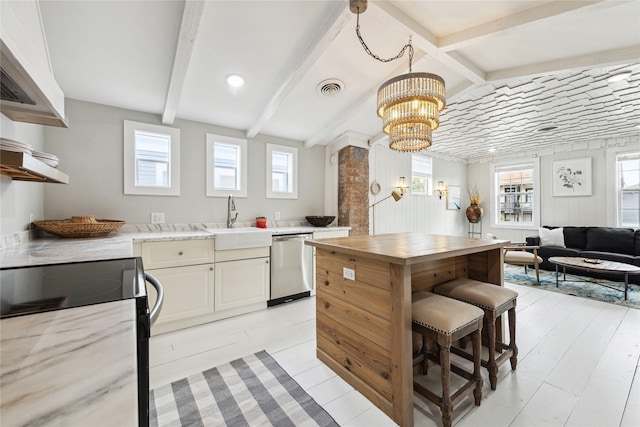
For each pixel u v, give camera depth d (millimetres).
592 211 4879
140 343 651
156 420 1416
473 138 4754
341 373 1785
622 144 4582
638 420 1403
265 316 2803
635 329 2453
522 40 2174
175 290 2465
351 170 4031
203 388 1670
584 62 2293
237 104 2926
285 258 3148
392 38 2152
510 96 3049
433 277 1977
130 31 1879
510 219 5949
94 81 2355
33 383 391
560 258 3955
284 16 1864
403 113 1910
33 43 995
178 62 2041
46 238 2156
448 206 6090
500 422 1406
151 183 2984
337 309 1831
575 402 1538
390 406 1447
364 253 1524
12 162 986
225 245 2699
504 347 1883
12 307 624
